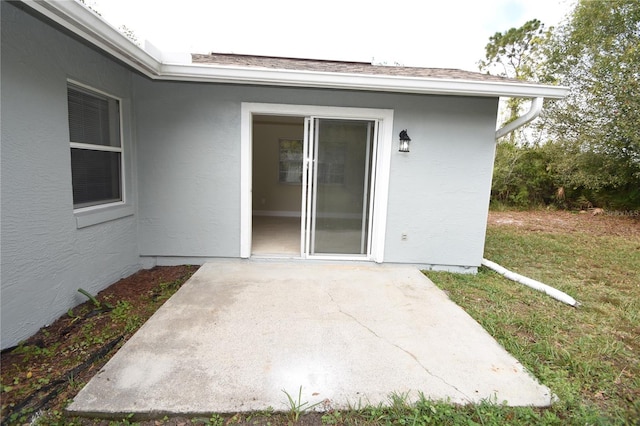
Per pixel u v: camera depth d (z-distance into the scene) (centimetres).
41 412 180
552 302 377
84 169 340
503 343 270
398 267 471
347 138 450
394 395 198
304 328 282
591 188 1147
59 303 293
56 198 284
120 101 397
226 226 454
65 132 293
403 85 386
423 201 461
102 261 361
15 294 244
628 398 210
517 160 1300
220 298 339
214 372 215
